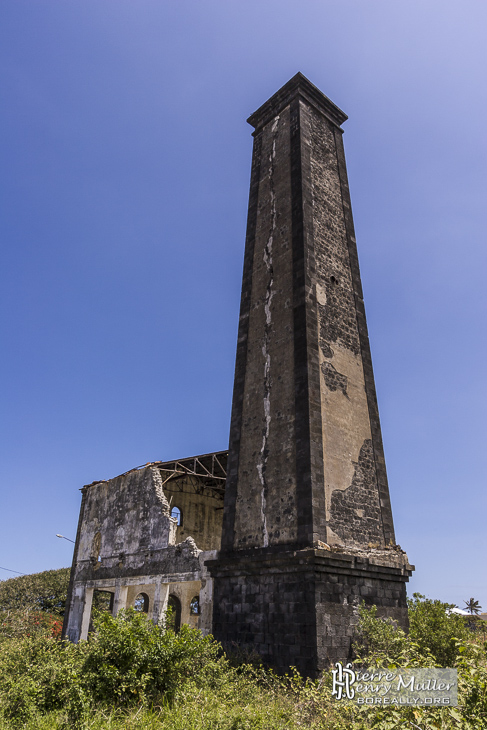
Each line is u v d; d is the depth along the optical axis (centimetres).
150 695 848
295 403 1322
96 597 3072
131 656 873
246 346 1563
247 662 1156
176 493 2695
